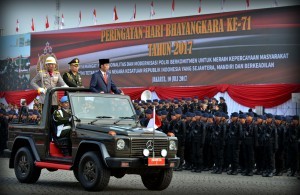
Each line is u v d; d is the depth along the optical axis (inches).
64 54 1472.7
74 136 542.9
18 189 536.4
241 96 1148.5
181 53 1261.1
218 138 850.1
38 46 1524.4
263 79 1128.2
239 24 1165.7
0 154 1186.0
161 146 529.3
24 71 1545.3
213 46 1206.9
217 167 852.6
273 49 1115.3
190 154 887.1
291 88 1086.4
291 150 831.7
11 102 1562.5
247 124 835.4
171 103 1019.3
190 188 586.9
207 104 999.0
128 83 1354.6
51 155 572.7
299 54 1085.8
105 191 525.7
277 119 858.1
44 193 503.5
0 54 1581.0
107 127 527.5
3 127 1187.9
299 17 1086.4
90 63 1428.4
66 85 630.5
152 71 1314.0
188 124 888.9
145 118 910.4
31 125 596.4
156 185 554.9
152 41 1314.0
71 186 571.5
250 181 702.5
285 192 570.6
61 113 570.3
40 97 617.9
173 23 1277.1
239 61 1163.9
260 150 834.8
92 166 518.9
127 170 524.1
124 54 1363.2
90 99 571.5
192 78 1241.4
